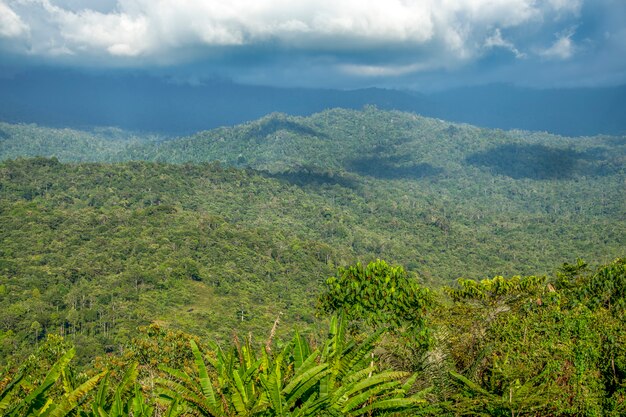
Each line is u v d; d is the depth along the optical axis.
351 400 2.90
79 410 2.69
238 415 2.70
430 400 4.08
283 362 3.26
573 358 4.77
